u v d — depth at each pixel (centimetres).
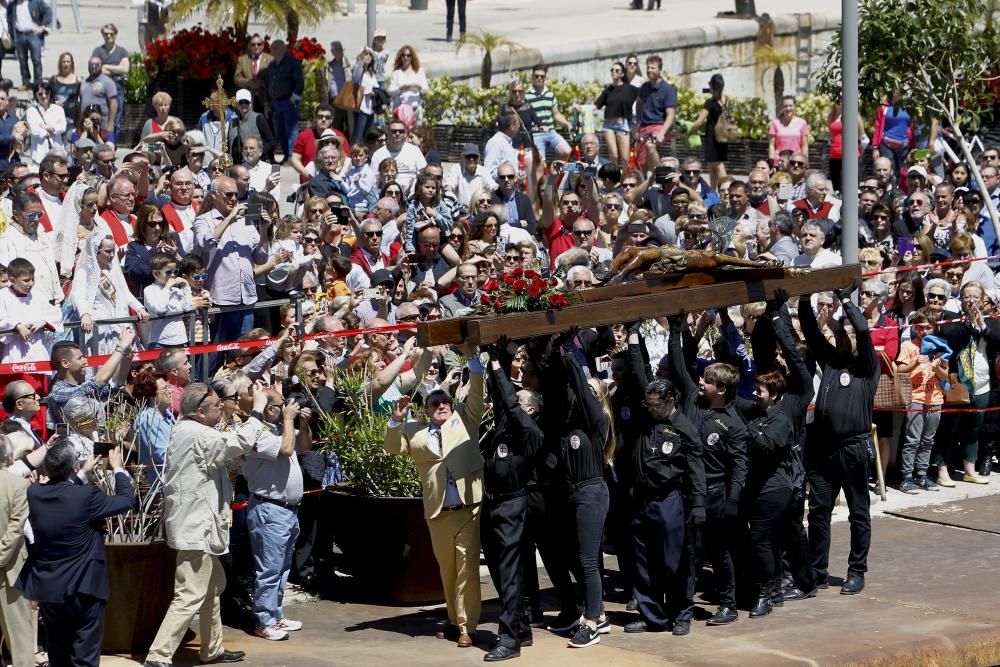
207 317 2545
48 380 2302
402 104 4247
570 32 5706
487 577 2408
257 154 3484
